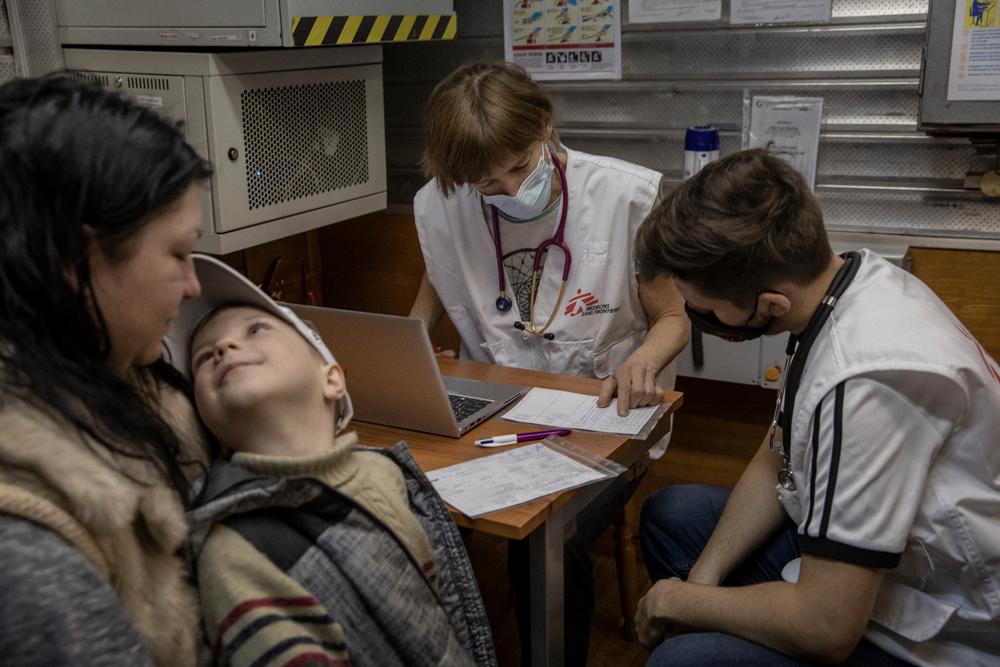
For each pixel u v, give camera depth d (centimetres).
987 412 116
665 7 223
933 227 212
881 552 113
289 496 91
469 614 116
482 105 169
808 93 216
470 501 133
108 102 72
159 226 73
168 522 76
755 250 120
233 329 102
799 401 121
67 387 69
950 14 181
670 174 235
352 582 92
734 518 156
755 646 129
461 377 188
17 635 61
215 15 182
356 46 218
